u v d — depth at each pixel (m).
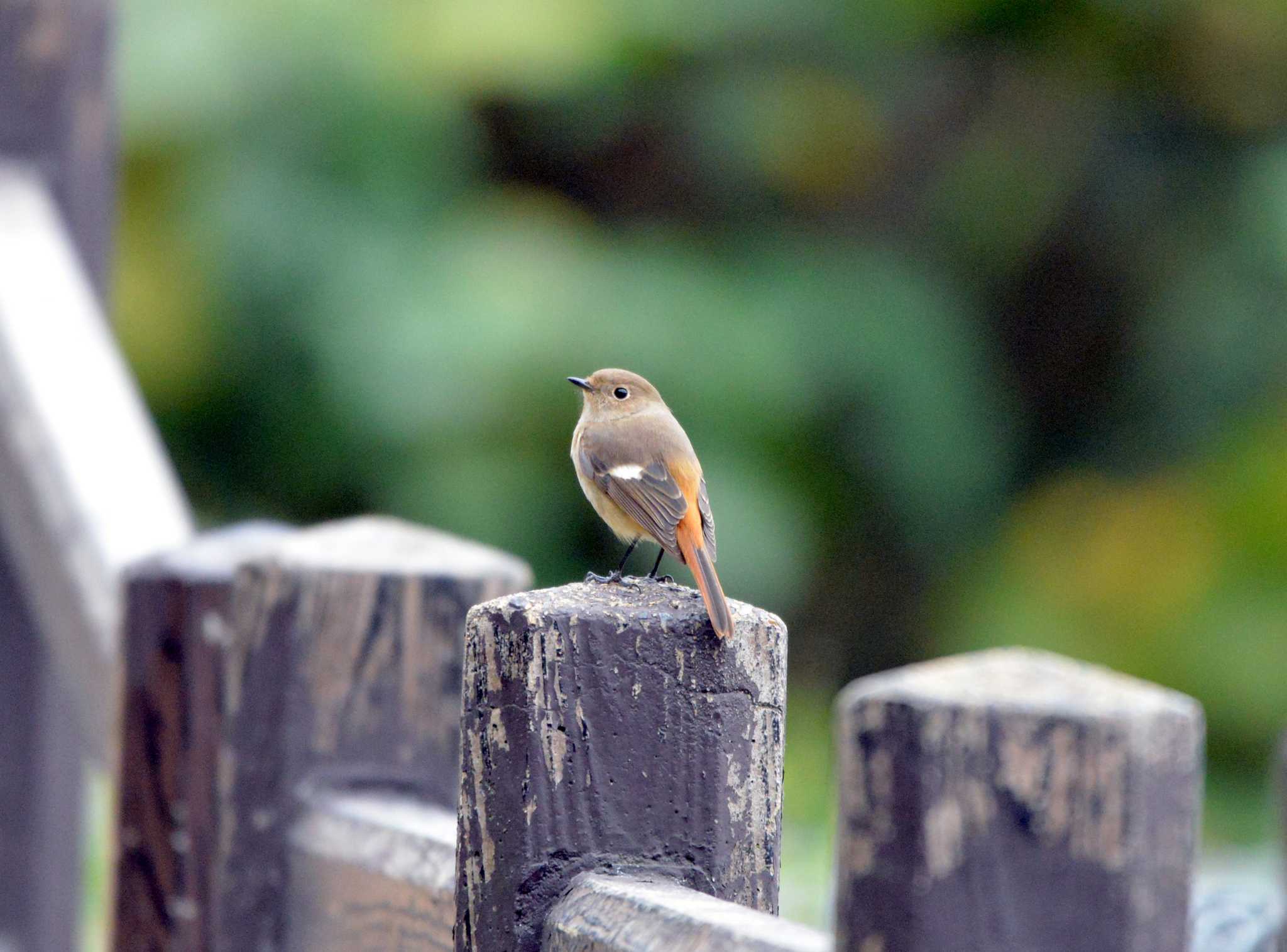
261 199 12.73
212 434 13.41
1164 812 2.19
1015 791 2.17
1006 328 16.20
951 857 2.17
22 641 5.31
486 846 2.79
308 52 12.84
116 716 3.83
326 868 3.53
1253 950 3.46
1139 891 2.14
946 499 15.09
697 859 2.79
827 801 11.97
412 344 12.71
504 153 14.93
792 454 14.20
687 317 13.60
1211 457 15.48
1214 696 14.73
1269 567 14.89
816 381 14.33
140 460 4.93
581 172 15.28
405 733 3.73
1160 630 14.90
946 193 16.00
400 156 13.10
